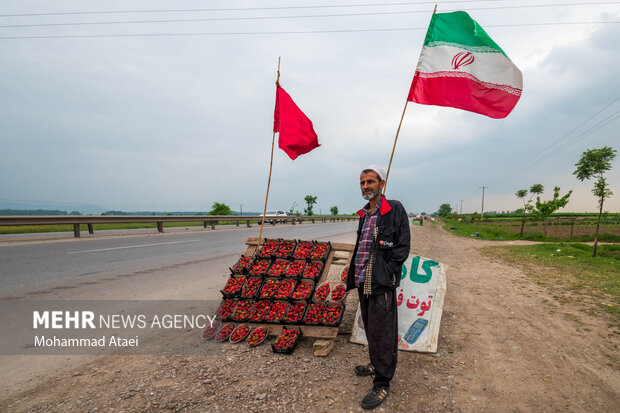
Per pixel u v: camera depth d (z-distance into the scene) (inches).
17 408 96.9
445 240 851.4
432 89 156.7
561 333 167.5
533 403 104.4
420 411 99.3
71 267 296.8
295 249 189.9
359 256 115.9
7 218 448.8
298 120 200.8
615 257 514.6
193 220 805.2
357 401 104.3
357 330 155.3
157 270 295.1
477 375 122.7
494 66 149.4
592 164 529.0
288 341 143.3
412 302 158.6
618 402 105.6
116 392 106.6
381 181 118.3
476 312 202.5
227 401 102.6
